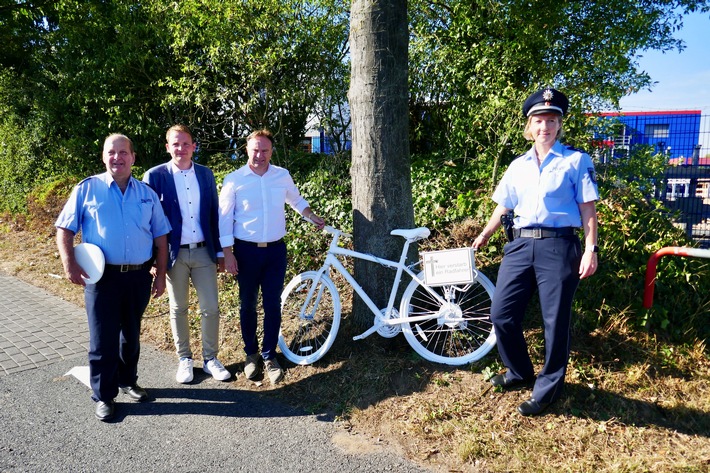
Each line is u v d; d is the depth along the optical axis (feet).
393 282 13.25
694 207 21.27
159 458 9.80
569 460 9.23
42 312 18.85
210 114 28.81
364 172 13.10
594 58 19.77
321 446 10.12
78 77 32.22
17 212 35.19
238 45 24.23
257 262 12.35
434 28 23.63
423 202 19.35
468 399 11.03
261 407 11.68
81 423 11.11
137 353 11.94
